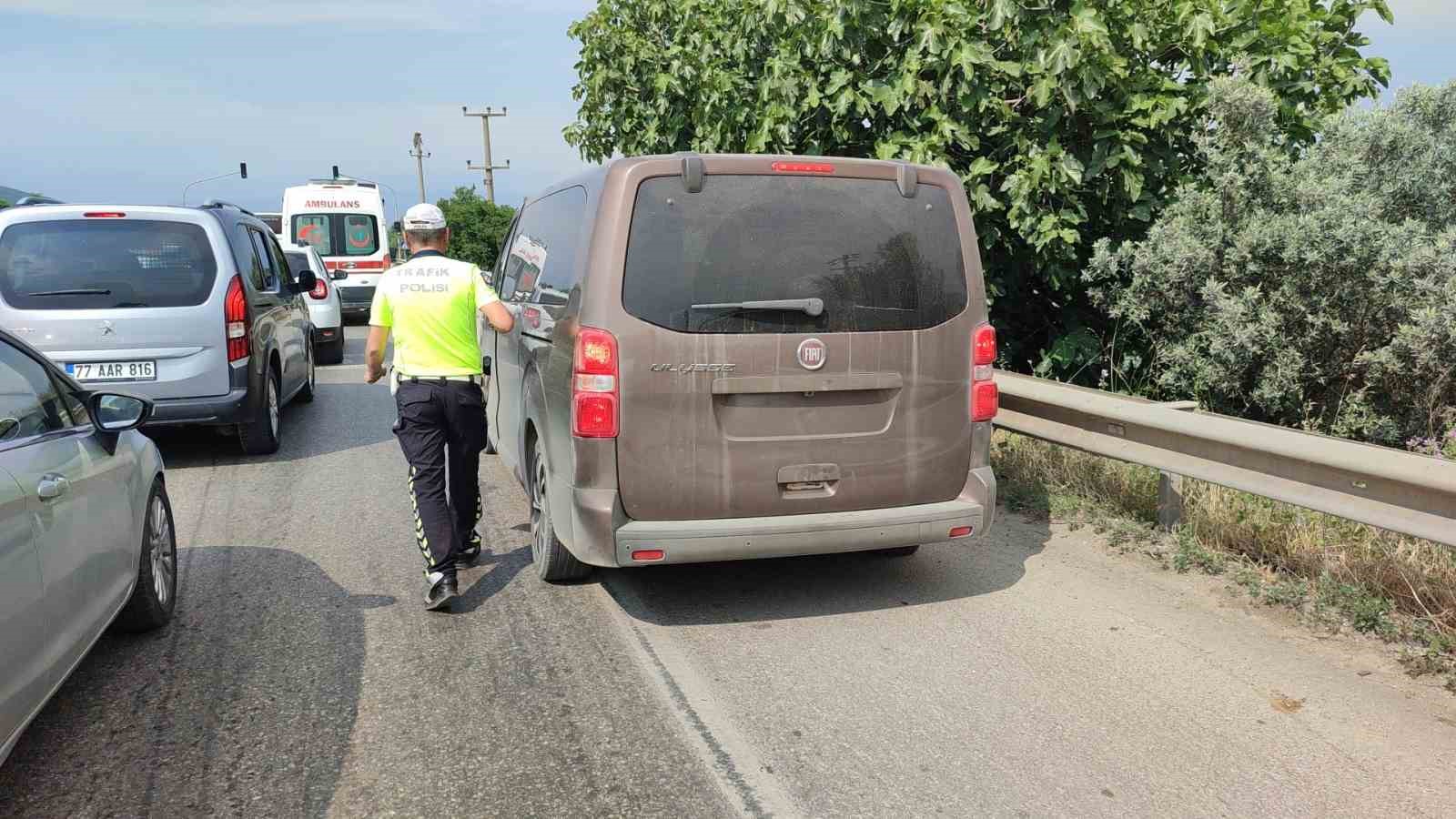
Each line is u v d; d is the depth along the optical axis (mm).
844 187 4273
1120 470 6094
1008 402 6266
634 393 4051
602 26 11062
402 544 5648
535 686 3773
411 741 3357
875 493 4371
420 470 4617
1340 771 3127
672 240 4070
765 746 3307
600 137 11906
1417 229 6328
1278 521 5117
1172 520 5387
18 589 2828
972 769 3152
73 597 3277
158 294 7422
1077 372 8266
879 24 7902
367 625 4402
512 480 7320
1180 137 7836
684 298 4074
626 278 4031
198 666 3965
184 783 3098
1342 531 4852
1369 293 6504
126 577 3896
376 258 21797
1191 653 4008
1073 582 4852
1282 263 6754
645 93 11188
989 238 7863
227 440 8898
